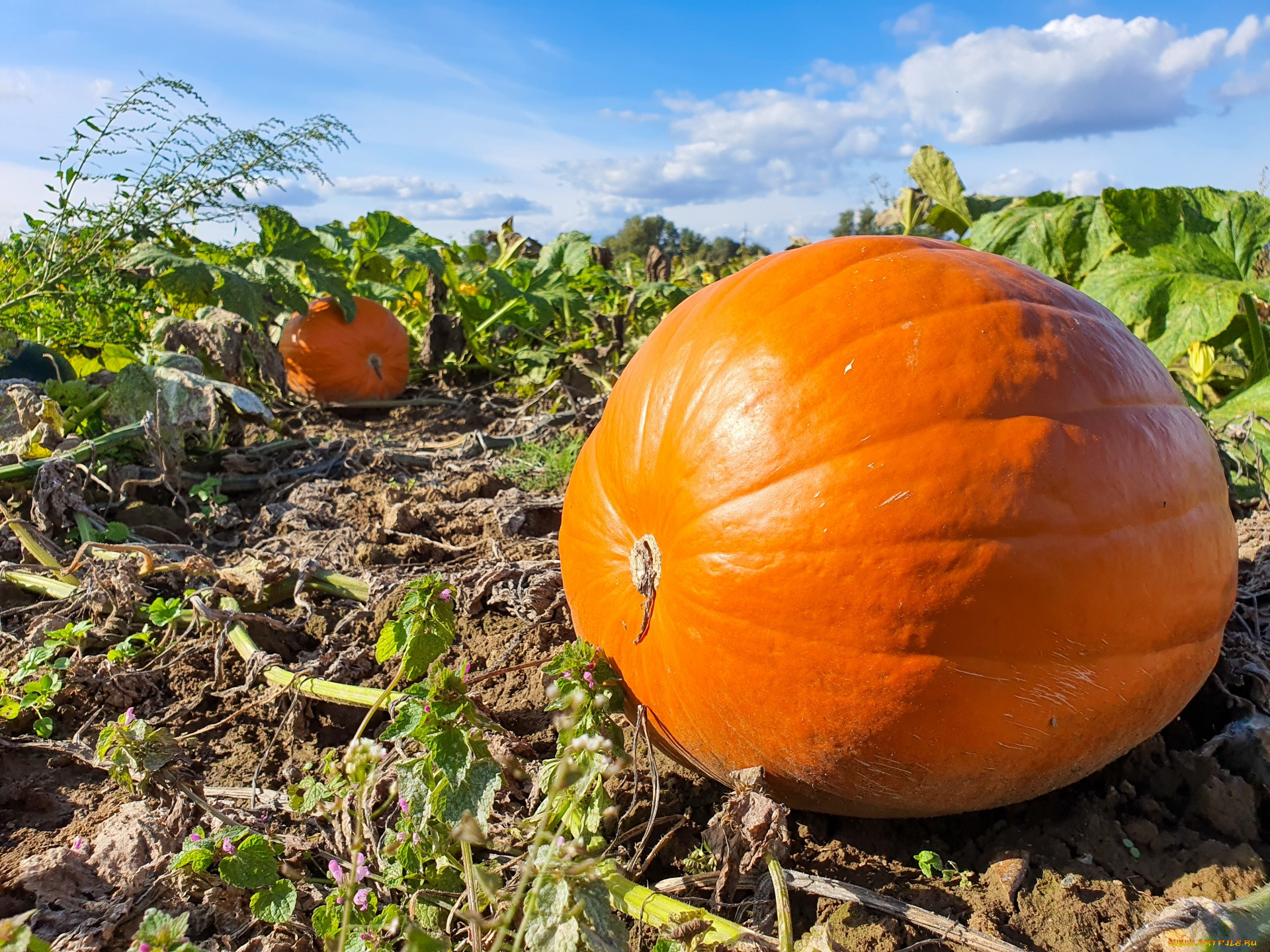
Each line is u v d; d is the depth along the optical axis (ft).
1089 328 6.18
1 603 11.20
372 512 14.90
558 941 4.67
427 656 6.44
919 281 6.08
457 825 5.58
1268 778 7.12
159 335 18.37
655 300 33.24
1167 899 5.96
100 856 6.39
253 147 19.85
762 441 5.75
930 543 5.41
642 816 7.15
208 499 15.07
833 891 5.87
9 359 17.31
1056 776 6.00
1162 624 5.91
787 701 5.77
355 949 5.31
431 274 28.94
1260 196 16.72
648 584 6.34
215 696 9.04
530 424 21.15
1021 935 5.75
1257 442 13.57
